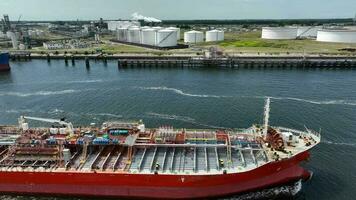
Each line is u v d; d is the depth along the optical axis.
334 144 55.88
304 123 67.06
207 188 40.84
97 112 77.69
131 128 47.47
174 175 39.81
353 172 46.59
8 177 42.53
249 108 78.62
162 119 71.56
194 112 76.19
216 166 42.00
